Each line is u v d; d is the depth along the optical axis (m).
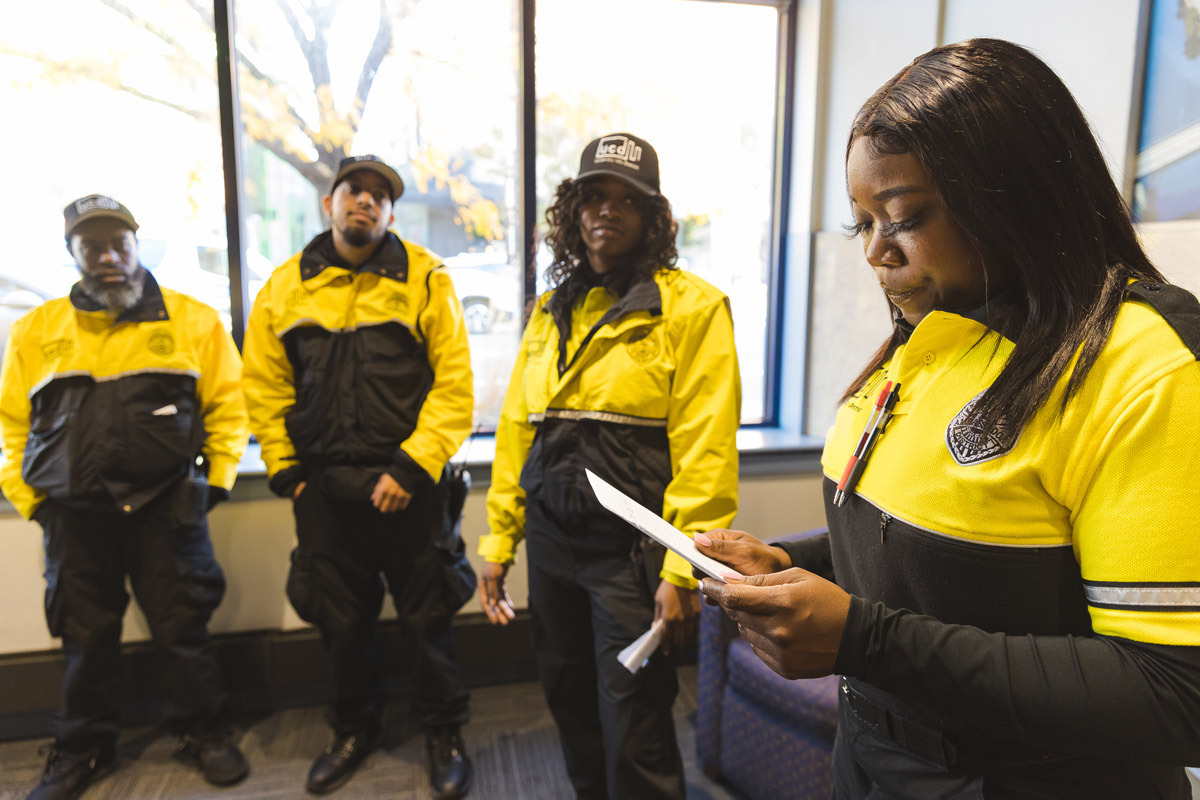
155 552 2.05
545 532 1.58
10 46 2.36
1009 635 0.56
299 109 2.61
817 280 2.91
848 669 0.57
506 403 1.76
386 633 2.45
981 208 0.54
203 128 2.53
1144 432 0.48
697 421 1.41
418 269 2.00
